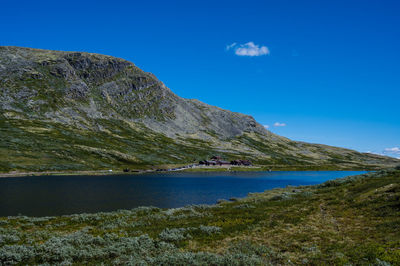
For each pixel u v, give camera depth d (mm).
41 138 177125
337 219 25156
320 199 37406
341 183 49781
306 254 16734
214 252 17750
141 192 73625
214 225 25969
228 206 40906
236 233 22500
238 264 14648
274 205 37219
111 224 28828
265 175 160875
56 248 17938
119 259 16078
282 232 22203
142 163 178125
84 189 76500
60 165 134250
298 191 55312
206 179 122312
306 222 25031
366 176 50344
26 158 134875
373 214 24578
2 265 15523
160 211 39438
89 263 15742
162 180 112188
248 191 78750
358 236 19250
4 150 140000
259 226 24719
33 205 52031
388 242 16672
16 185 81188
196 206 41594
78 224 30469
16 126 192375
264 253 17281
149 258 15812
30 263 15969
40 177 108125
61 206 51500
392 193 28844
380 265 13516
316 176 156500
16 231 25141
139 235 22781
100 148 187875
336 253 16062
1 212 45375
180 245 19469
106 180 105000
